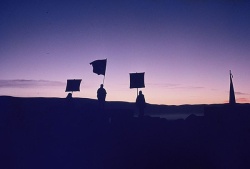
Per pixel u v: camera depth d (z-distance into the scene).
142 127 14.39
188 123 15.55
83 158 9.53
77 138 12.50
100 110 16.19
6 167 8.41
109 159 9.38
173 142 11.91
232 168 8.12
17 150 10.46
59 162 8.98
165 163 8.88
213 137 12.77
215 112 15.51
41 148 10.81
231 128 13.98
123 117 14.98
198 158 9.37
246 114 15.16
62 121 15.26
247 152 9.83
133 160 9.24
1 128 14.14
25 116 16.23
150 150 10.59
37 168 8.33
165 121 15.93
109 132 13.66
